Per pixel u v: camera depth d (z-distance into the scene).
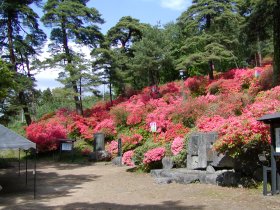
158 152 13.26
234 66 30.83
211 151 11.09
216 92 21.55
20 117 33.47
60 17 25.97
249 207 7.26
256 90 18.17
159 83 32.44
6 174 15.70
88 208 8.15
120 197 9.42
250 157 9.59
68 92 25.53
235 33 24.61
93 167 17.39
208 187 9.73
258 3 17.06
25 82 23.42
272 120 8.19
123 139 18.97
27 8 23.19
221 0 24.50
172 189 9.98
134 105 23.36
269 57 29.11
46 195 10.33
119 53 32.03
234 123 9.11
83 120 24.61
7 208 8.55
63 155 21.56
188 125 17.00
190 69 31.00
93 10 26.41
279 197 7.89
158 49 27.33
